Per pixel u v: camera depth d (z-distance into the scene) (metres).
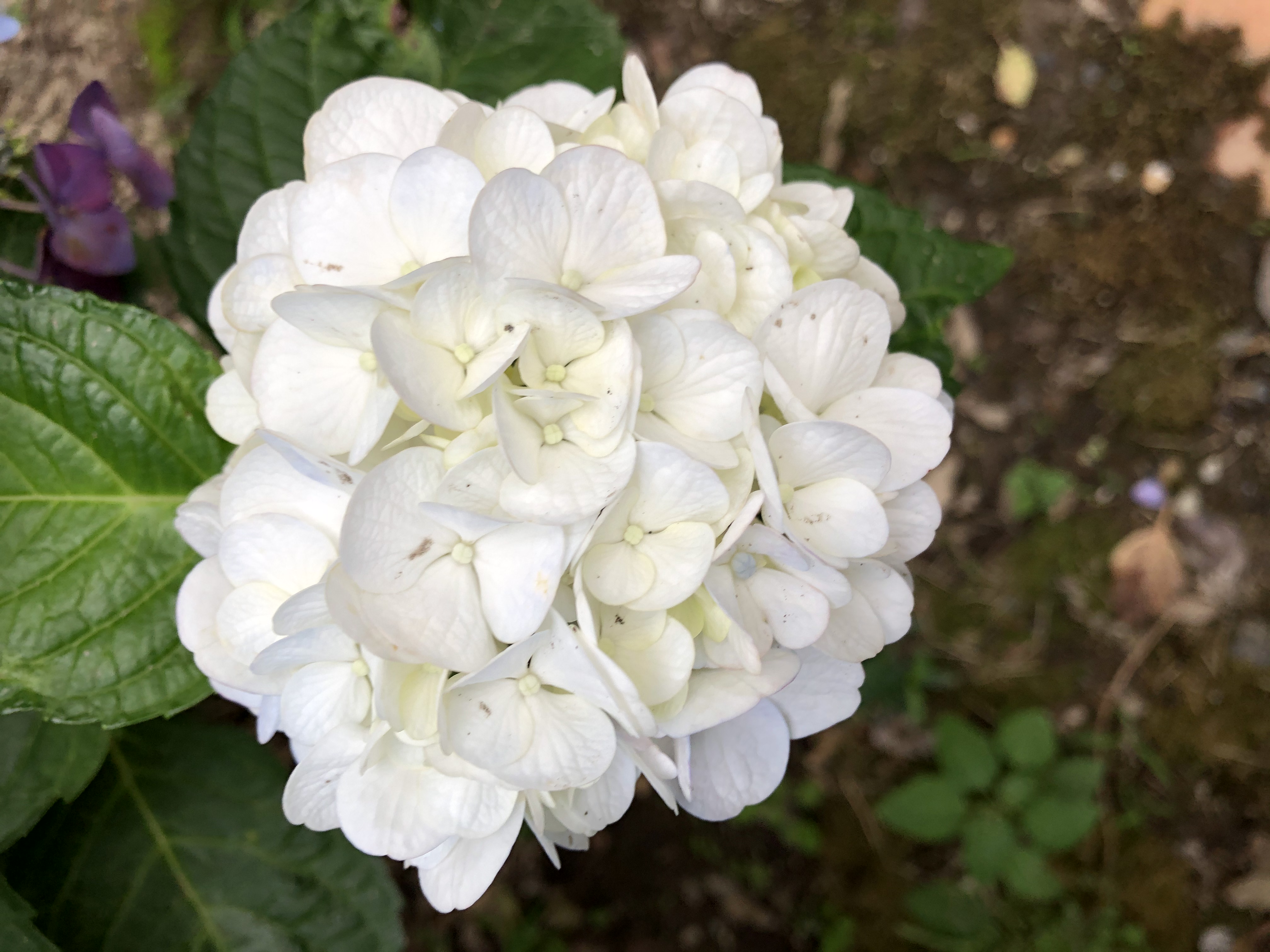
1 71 0.54
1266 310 0.65
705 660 0.24
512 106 0.24
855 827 0.60
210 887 0.36
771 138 0.29
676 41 0.66
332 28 0.36
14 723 0.34
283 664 0.23
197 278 0.35
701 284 0.24
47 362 0.30
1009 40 0.66
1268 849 0.61
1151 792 0.62
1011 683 0.62
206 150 0.35
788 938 0.58
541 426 0.22
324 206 0.23
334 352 0.23
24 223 0.37
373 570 0.21
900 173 0.66
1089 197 0.66
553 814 0.26
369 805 0.24
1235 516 0.64
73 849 0.36
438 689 0.23
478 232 0.21
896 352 0.36
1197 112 0.66
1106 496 0.64
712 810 0.28
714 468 0.23
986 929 0.58
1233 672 0.63
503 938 0.54
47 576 0.31
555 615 0.22
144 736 0.37
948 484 0.64
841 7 0.66
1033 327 0.65
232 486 0.23
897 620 0.27
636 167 0.22
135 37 0.56
